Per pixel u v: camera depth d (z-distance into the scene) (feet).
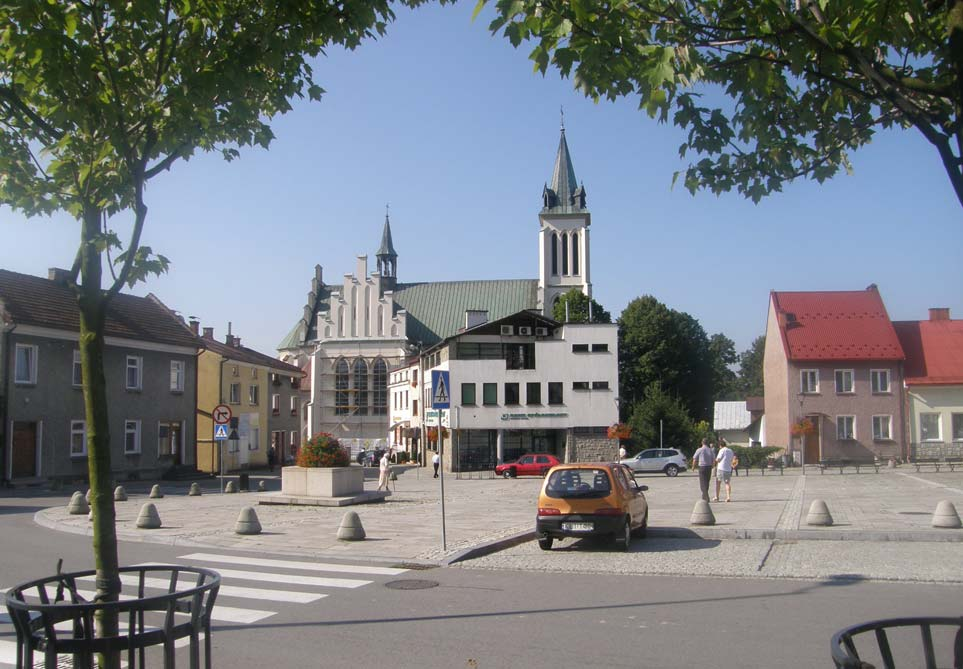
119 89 17.47
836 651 11.03
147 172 18.31
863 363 187.01
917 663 24.40
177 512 76.33
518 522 65.98
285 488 85.15
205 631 15.42
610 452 202.69
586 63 16.34
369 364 302.25
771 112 18.76
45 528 64.95
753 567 42.39
